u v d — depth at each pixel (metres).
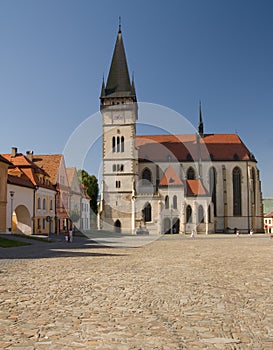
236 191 89.88
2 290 12.64
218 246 38.50
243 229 88.75
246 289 13.09
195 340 7.51
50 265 19.80
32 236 47.38
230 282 14.62
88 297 11.64
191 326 8.49
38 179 58.00
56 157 69.44
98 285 13.78
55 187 65.62
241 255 27.48
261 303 10.87
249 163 90.19
